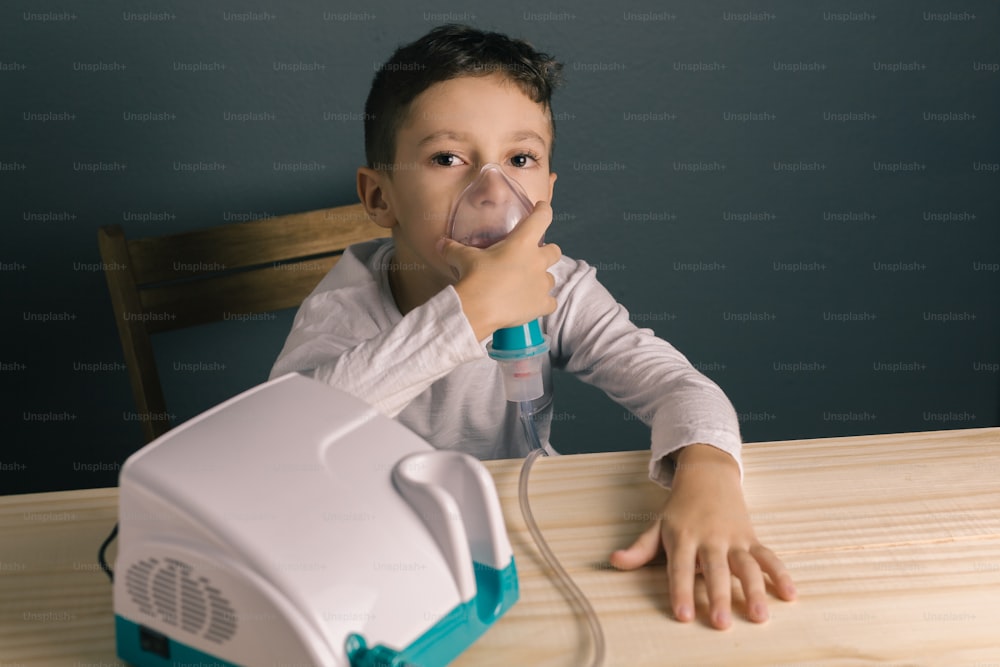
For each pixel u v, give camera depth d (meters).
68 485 1.44
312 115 1.29
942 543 0.62
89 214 1.29
